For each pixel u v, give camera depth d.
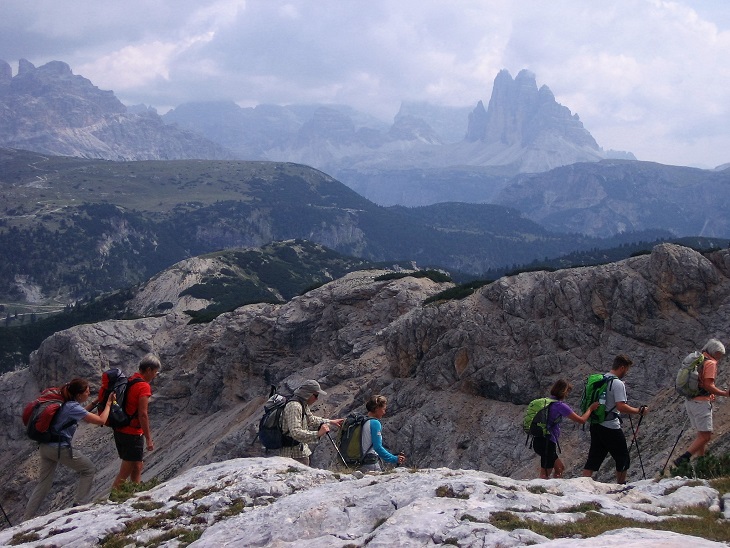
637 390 40.72
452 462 42.72
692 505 12.32
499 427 43.34
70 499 64.06
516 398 44.66
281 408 15.63
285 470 14.91
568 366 44.03
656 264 44.19
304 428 15.55
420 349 51.34
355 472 14.81
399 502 12.15
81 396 16.16
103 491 60.19
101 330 93.12
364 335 63.75
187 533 12.55
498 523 10.77
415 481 12.95
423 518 10.89
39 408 15.84
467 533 10.27
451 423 45.22
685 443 28.52
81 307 185.62
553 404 16.92
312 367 63.75
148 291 190.75
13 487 72.25
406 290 65.62
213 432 65.00
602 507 11.94
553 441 16.86
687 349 41.66
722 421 28.03
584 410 16.94
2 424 89.38
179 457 64.00
